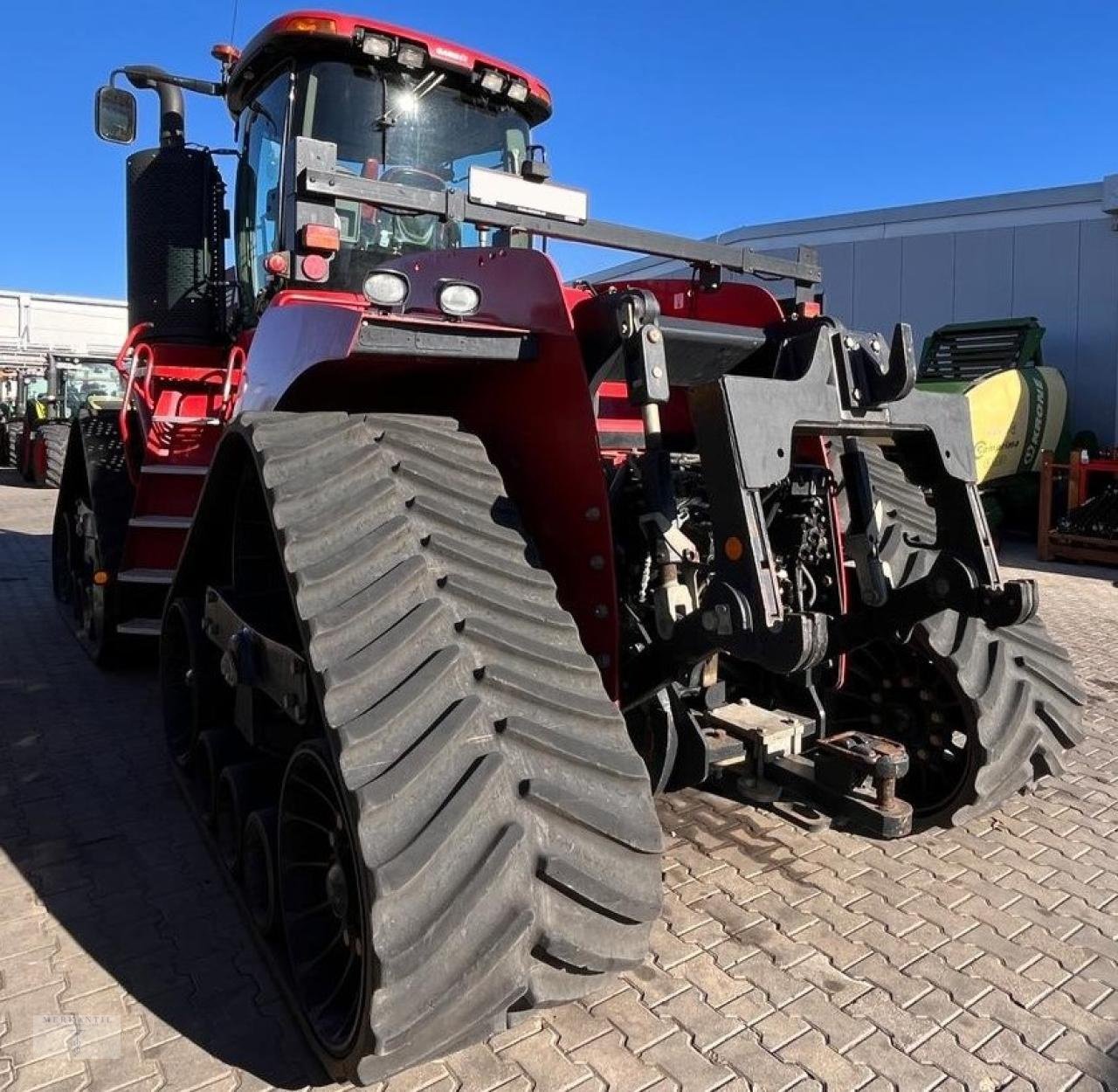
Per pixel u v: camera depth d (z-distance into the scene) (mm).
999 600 2514
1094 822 3609
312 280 2879
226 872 3004
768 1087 2170
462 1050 2229
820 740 3025
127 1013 2400
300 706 2385
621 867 2008
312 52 3846
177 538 4543
